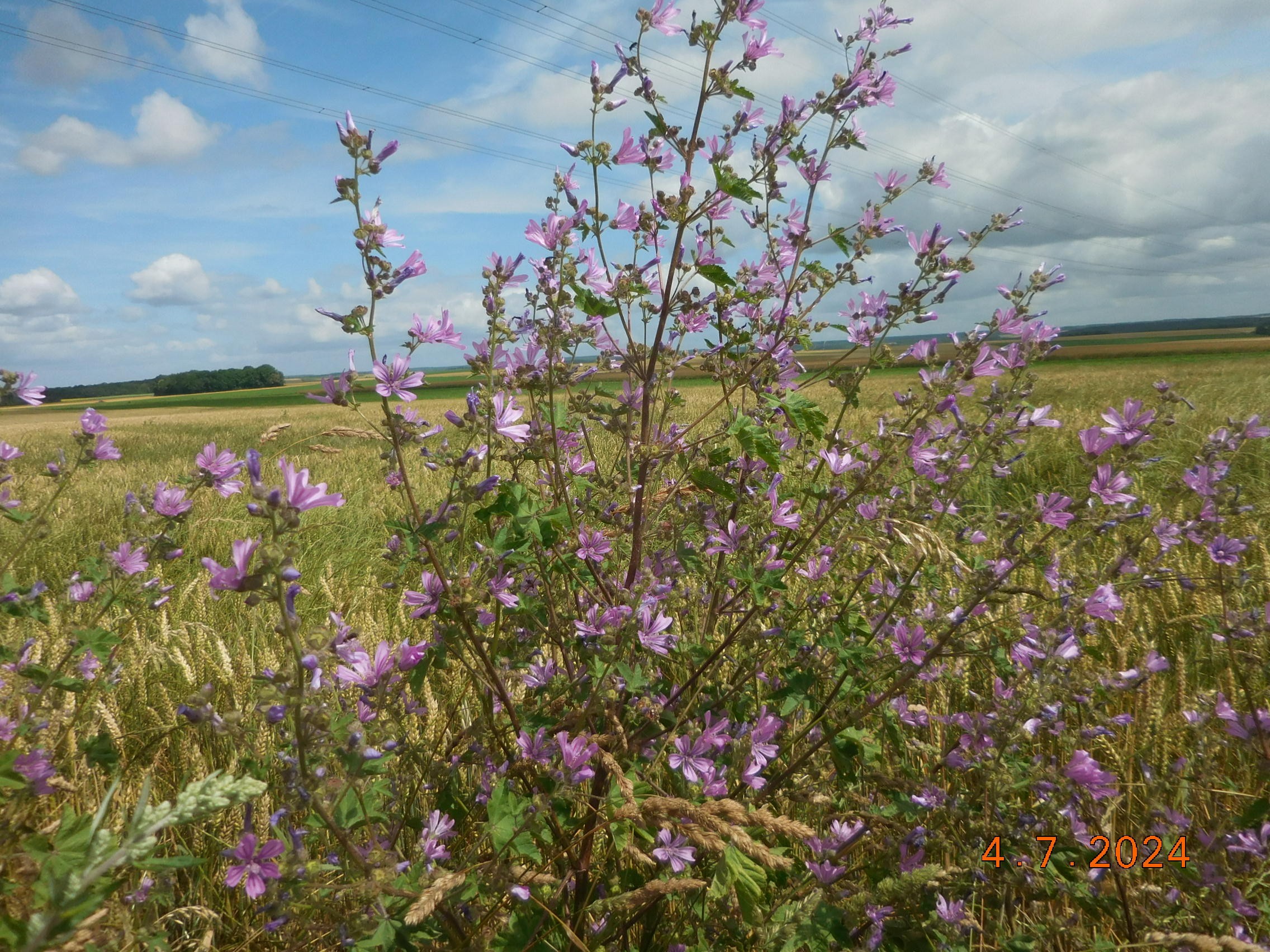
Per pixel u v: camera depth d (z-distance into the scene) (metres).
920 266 2.54
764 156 2.56
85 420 2.29
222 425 36.53
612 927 1.87
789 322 2.63
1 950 1.13
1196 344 104.31
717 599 2.52
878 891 1.93
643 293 2.24
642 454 2.29
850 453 2.62
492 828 1.69
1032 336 2.44
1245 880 2.12
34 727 1.95
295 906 1.62
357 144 1.68
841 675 2.34
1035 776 2.19
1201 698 2.49
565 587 2.31
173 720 2.83
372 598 3.94
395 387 1.76
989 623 2.40
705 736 1.95
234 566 1.34
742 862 1.56
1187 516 3.22
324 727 1.41
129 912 1.69
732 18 2.25
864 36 2.62
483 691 2.09
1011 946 1.97
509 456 2.09
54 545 5.41
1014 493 5.98
